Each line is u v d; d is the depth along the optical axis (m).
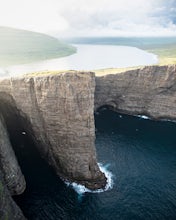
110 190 72.31
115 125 118.38
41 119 79.88
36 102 79.62
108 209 65.00
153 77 123.62
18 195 68.50
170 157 90.44
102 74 131.00
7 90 86.62
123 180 76.88
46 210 63.75
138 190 72.38
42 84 75.81
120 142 101.31
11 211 54.34
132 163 86.25
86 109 73.06
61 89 72.75
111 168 83.12
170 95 123.00
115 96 133.00
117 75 127.25
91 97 75.12
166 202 67.69
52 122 76.75
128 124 119.94
